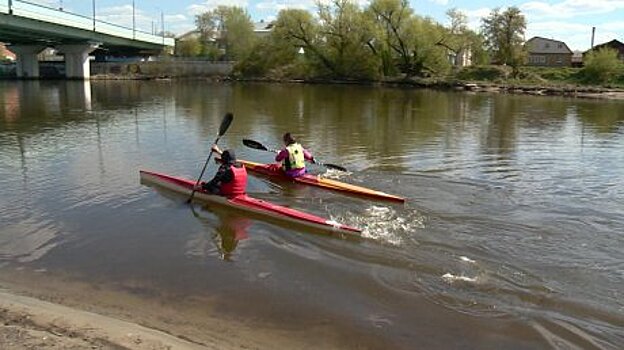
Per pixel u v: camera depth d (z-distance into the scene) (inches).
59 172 530.0
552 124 1034.7
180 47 4217.5
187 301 271.0
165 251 333.1
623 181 525.3
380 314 261.1
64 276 296.5
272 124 968.9
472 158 641.0
